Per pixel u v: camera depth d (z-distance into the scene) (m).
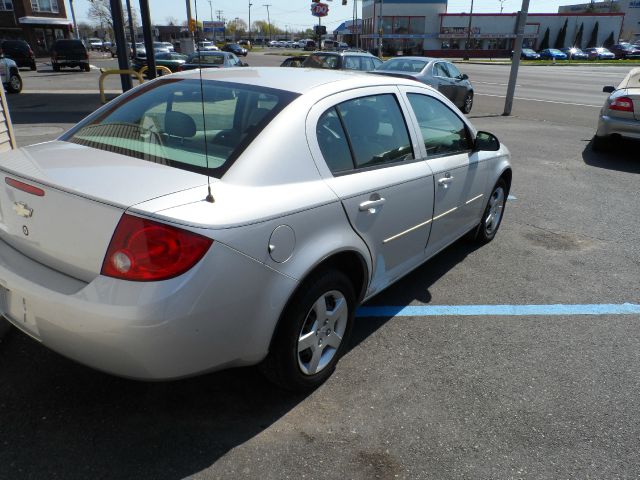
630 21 90.38
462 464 2.44
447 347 3.40
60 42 30.81
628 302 4.13
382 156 3.16
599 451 2.56
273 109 2.65
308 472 2.34
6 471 2.26
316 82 3.02
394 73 13.34
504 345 3.45
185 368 2.16
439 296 4.11
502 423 2.72
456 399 2.89
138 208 2.03
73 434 2.49
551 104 17.89
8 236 2.51
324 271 2.68
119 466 2.32
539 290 4.29
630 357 3.38
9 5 48.50
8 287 2.31
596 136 9.62
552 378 3.12
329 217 2.61
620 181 7.89
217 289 2.12
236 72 3.31
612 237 5.58
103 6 56.88
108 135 2.80
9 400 2.69
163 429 2.55
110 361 2.10
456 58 68.62
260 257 2.25
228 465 2.36
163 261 2.02
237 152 2.42
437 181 3.61
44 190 2.24
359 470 2.37
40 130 10.27
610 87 10.20
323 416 2.70
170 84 3.21
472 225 4.62
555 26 71.50
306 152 2.61
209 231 2.07
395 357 3.25
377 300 4.00
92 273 2.13
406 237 3.41
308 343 2.70
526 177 8.00
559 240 5.44
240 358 2.35
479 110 15.95
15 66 17.45
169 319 2.02
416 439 2.58
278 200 2.36
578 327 3.73
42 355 3.08
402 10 68.94
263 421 2.64
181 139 2.62
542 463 2.47
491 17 69.12
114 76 27.09
